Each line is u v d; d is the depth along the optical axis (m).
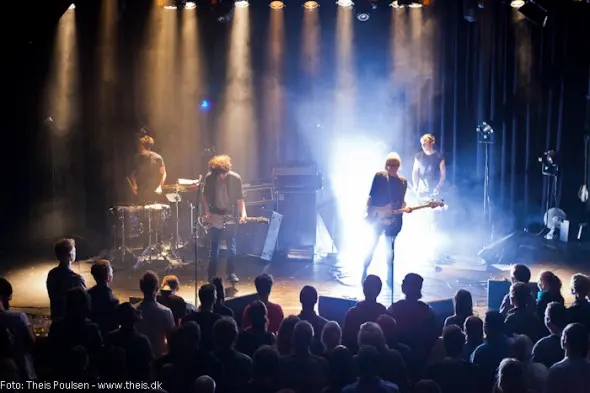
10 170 12.26
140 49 12.43
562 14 11.59
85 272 9.82
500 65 11.98
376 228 8.31
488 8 11.85
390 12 12.21
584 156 11.84
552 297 5.94
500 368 4.22
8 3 10.65
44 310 8.02
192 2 11.19
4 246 11.48
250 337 5.10
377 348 4.66
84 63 12.26
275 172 10.57
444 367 4.55
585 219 11.86
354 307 5.69
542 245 10.91
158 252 10.40
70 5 10.95
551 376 4.54
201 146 12.85
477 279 9.40
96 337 5.02
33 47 11.78
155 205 10.15
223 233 8.66
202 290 5.43
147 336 5.43
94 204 12.65
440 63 12.18
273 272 9.72
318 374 4.57
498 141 12.18
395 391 4.21
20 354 5.20
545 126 12.01
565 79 11.77
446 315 6.37
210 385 4.14
